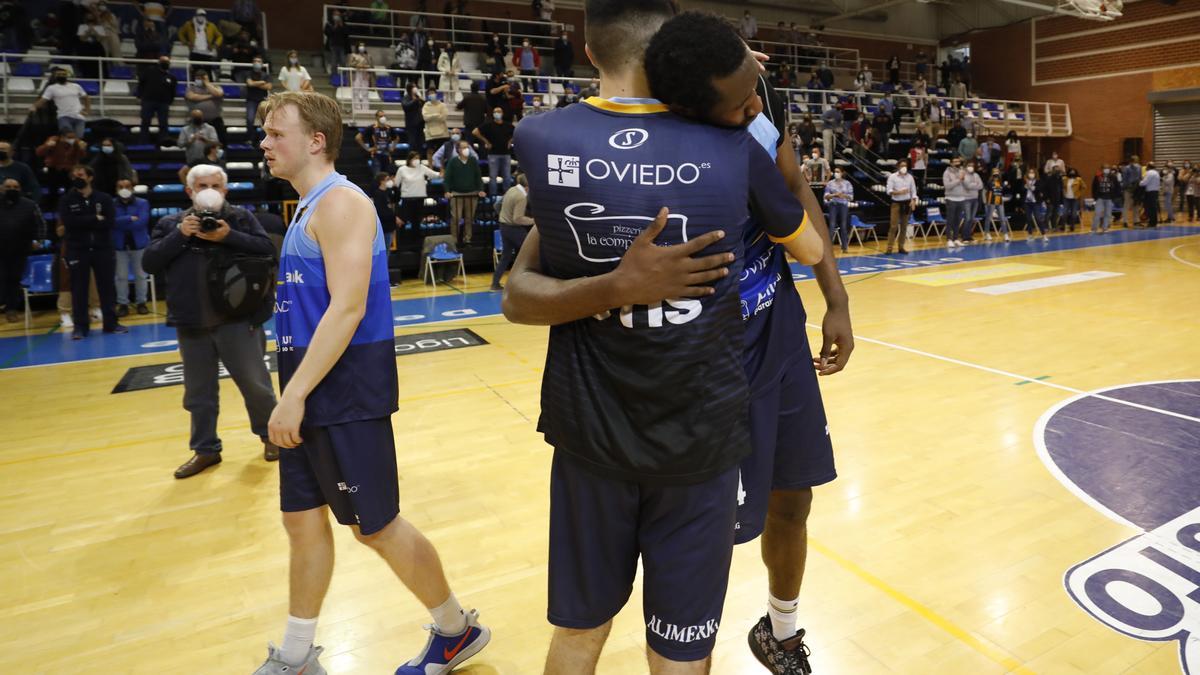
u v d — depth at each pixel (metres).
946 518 3.23
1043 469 3.75
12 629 2.56
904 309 8.38
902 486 3.59
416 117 13.04
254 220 3.82
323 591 2.09
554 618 1.46
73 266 7.61
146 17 12.90
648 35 1.28
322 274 1.97
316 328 1.96
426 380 5.79
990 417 4.60
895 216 13.98
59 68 10.87
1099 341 6.57
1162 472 3.65
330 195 1.92
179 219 3.79
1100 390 5.09
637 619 2.55
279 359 2.05
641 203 1.22
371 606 2.66
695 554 1.35
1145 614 2.48
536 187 1.29
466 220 11.40
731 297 1.30
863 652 2.32
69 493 3.75
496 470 3.95
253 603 2.72
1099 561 2.83
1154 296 8.71
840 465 3.87
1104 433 4.23
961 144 18.31
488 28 19.28
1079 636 2.37
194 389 3.96
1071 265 11.68
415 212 11.60
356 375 1.97
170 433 4.69
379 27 16.50
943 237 16.62
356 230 1.92
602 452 1.33
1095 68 22.92
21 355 6.94
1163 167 19.89
